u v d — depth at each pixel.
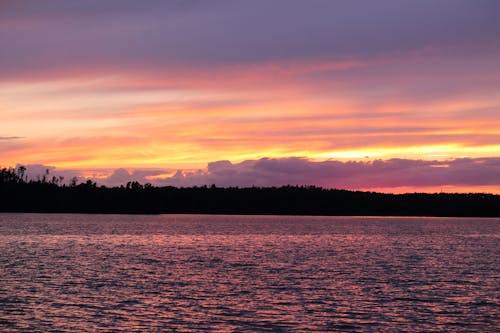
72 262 68.31
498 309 40.41
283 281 53.06
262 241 116.00
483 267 66.88
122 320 36.12
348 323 36.03
